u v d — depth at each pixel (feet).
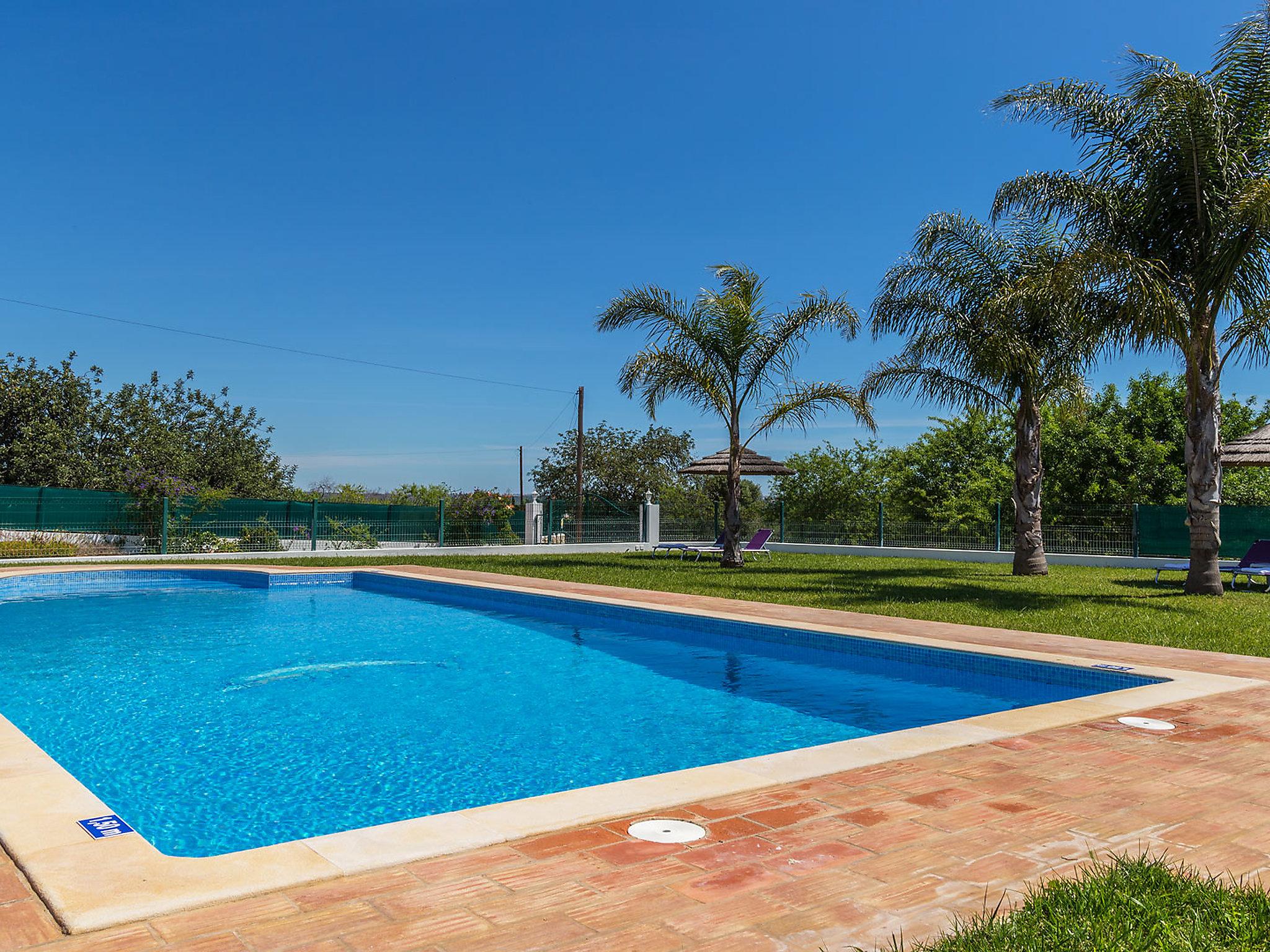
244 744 19.01
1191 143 36.45
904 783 12.20
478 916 7.84
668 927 7.63
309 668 27.73
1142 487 73.97
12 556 60.18
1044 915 7.62
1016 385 51.90
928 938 7.40
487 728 20.49
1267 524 56.90
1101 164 40.45
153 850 9.33
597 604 37.73
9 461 89.71
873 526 75.41
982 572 55.93
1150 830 10.36
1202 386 39.55
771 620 31.55
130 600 46.55
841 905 8.11
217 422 116.88
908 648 26.73
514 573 53.67
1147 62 37.93
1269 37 36.83
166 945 7.23
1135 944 7.10
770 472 73.97
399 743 19.15
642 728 20.58
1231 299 39.24
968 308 50.67
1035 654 24.34
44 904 8.08
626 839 9.92
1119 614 33.32
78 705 22.58
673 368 54.85
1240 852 9.64
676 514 90.27
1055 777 12.54
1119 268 36.94
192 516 67.51
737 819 10.65
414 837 9.79
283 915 7.84
